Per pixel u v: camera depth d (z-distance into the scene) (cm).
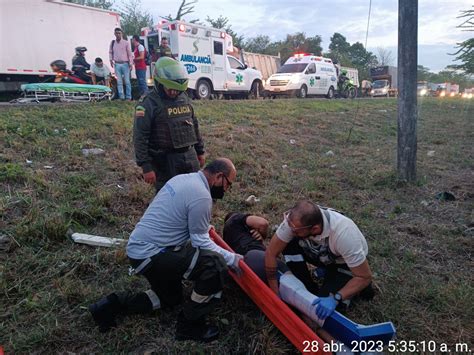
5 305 292
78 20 1295
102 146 645
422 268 357
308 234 259
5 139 602
